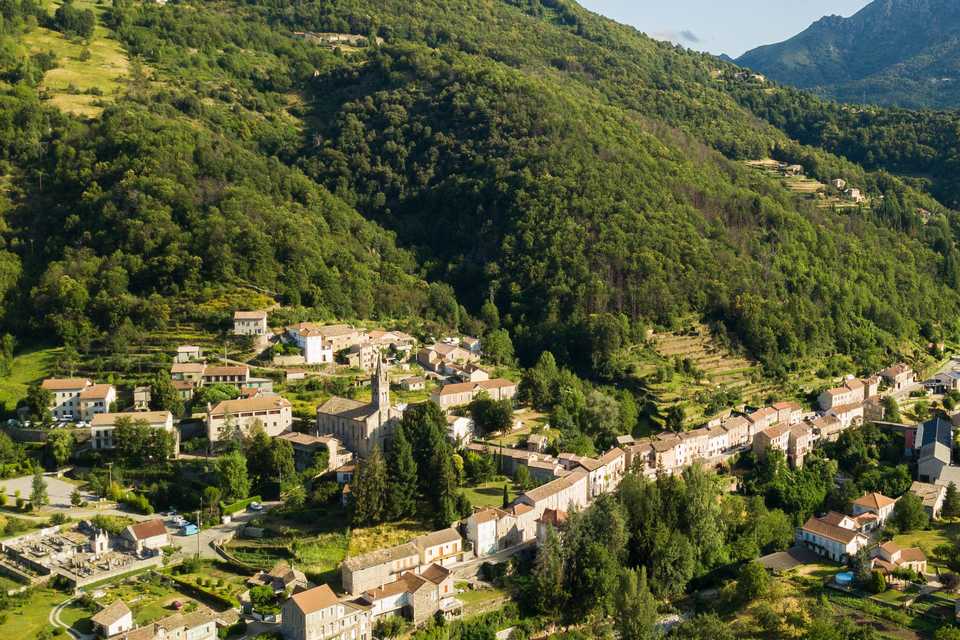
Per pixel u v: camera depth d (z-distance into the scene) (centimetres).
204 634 17588
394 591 19012
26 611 18475
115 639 17162
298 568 19975
